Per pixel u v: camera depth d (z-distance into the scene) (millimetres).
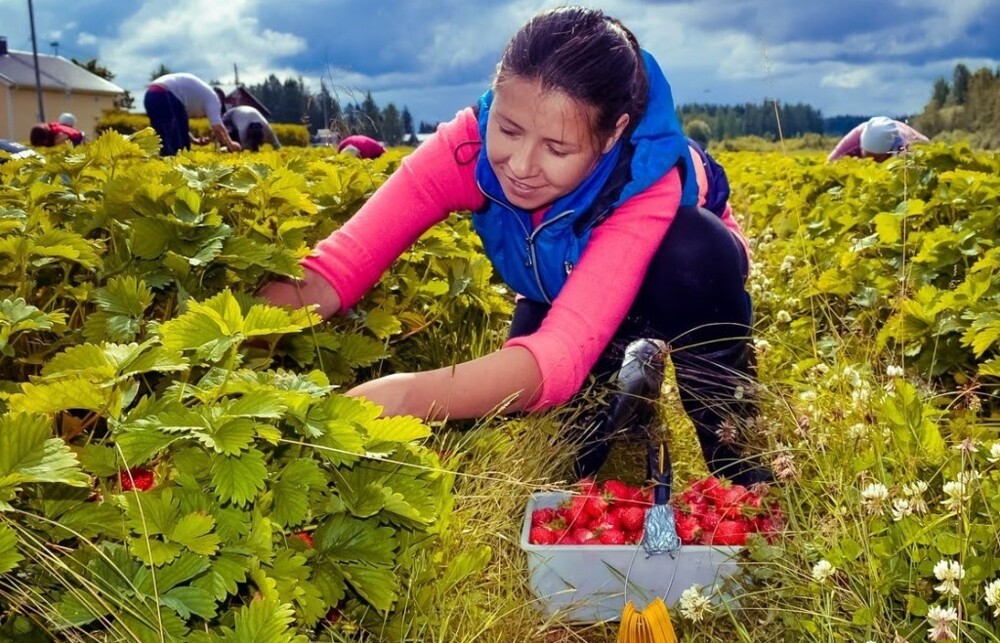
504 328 4078
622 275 2396
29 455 1490
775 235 7684
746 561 2307
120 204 2756
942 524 2152
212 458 1635
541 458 2873
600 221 2463
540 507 2729
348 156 5582
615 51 2205
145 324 2340
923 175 6078
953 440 2682
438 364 3650
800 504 2383
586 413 3129
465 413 2219
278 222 3129
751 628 2307
